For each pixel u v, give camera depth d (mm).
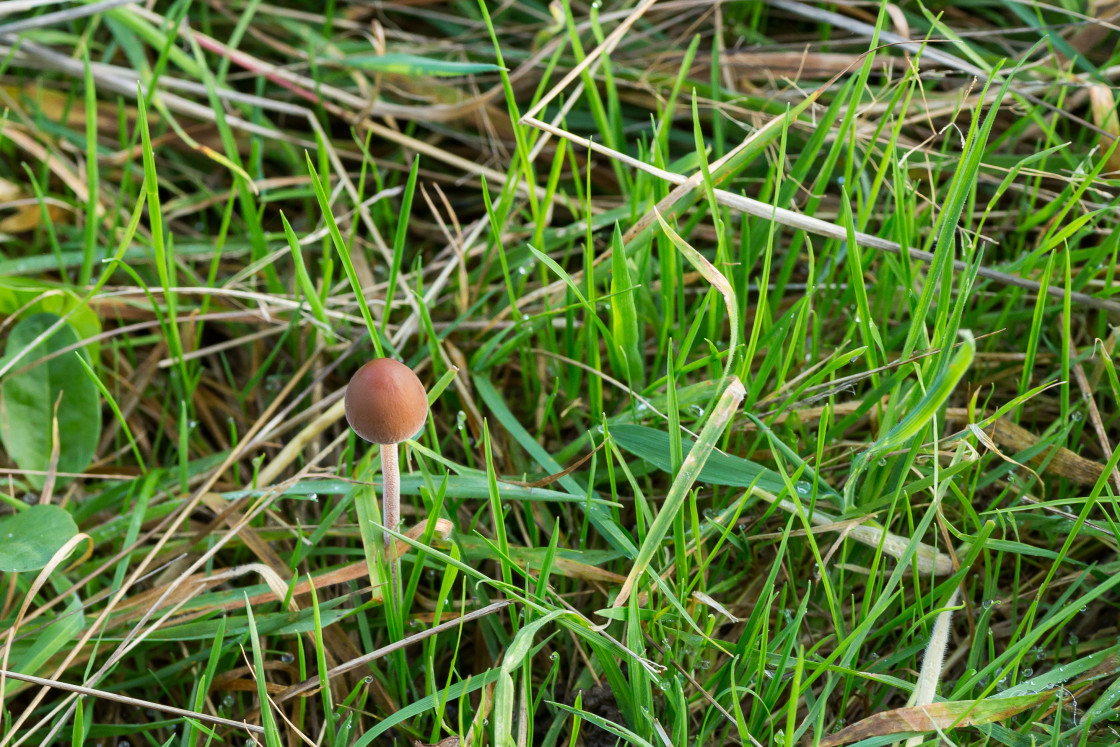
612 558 604
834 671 577
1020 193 686
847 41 711
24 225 713
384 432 562
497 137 741
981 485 614
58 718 599
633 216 648
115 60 770
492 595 615
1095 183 662
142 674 607
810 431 634
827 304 653
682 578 587
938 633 575
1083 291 654
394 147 749
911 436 582
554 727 590
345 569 593
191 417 667
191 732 572
